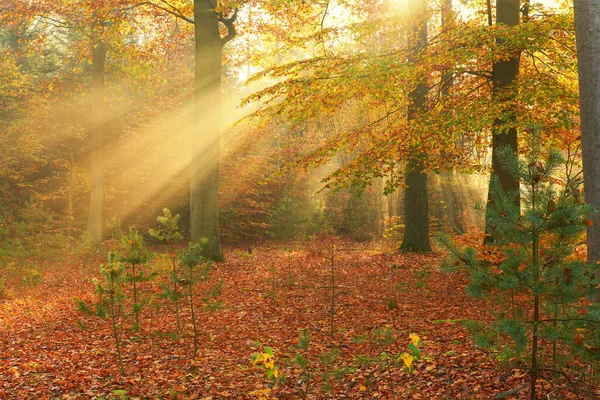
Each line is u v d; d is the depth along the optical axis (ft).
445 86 45.47
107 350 25.40
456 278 39.34
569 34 36.91
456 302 32.37
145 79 79.92
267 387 19.97
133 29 67.26
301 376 20.92
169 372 22.20
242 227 94.38
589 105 18.99
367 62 38.83
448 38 39.24
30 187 88.43
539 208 12.86
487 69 41.63
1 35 101.19
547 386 16.72
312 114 40.60
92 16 62.49
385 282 40.47
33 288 43.45
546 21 35.99
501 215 13.09
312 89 38.40
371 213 103.45
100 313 23.11
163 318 31.91
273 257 62.80
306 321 30.14
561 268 12.66
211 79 53.06
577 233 12.68
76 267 55.11
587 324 12.73
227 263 52.70
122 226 88.99
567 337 12.71
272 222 92.48
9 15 63.46
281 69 42.39
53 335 28.53
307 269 48.55
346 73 37.40
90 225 73.10
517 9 39.09
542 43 35.14
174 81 96.84
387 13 52.70
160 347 25.88
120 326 30.09
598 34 18.95
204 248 25.90
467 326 14.33
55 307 35.99
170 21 68.90
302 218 91.97
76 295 40.37
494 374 18.66
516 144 37.86
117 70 79.25
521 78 36.27
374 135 43.78
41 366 22.94
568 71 39.99
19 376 21.59
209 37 53.01
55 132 84.89
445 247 14.53
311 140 96.89
